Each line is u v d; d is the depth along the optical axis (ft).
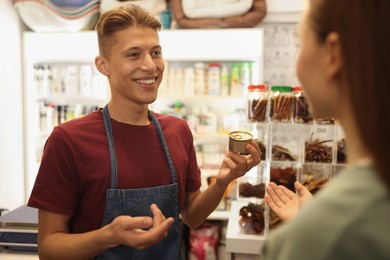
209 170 11.63
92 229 4.12
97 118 4.39
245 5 10.71
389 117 1.48
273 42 11.84
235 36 10.73
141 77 4.10
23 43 11.50
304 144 6.15
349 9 1.53
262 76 10.78
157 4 11.36
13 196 11.28
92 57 11.27
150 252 4.22
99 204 4.08
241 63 11.44
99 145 4.19
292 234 1.54
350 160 1.73
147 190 4.20
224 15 10.87
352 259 1.40
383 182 1.48
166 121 4.84
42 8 11.04
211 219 11.32
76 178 4.09
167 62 11.60
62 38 11.30
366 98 1.51
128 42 4.04
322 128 6.08
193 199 4.98
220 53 10.81
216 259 11.18
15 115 11.33
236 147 4.46
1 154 10.66
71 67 11.83
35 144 12.34
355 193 1.49
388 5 1.46
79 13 11.23
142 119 4.50
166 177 4.41
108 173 4.09
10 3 10.98
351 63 1.54
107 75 4.38
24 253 6.09
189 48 10.87
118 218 3.37
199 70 11.44
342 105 1.73
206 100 12.24
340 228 1.43
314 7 1.76
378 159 1.49
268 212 6.20
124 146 4.27
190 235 11.00
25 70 11.60
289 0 11.12
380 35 1.47
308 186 6.07
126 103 4.31
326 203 1.53
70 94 11.84
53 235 3.92
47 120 11.99
